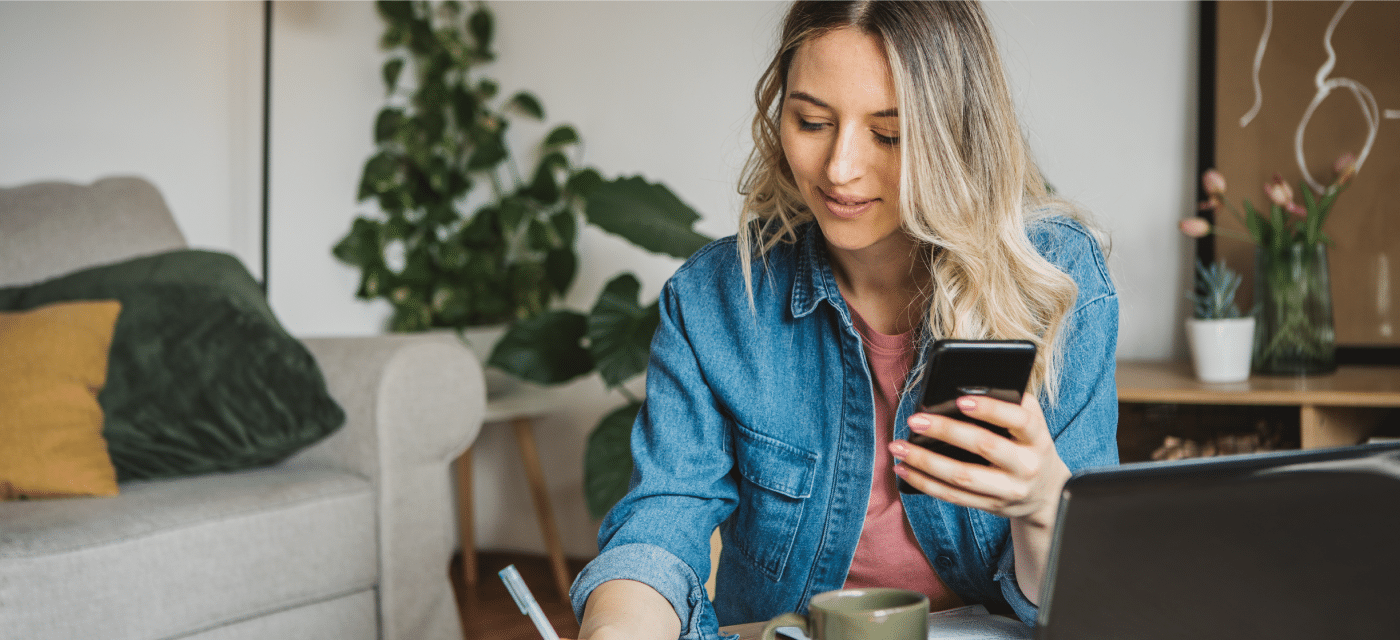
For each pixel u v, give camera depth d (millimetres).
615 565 759
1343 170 1835
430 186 2932
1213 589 442
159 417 1698
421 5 2906
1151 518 446
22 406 1568
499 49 2963
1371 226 1973
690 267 949
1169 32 2148
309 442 1771
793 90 750
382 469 1767
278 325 1837
